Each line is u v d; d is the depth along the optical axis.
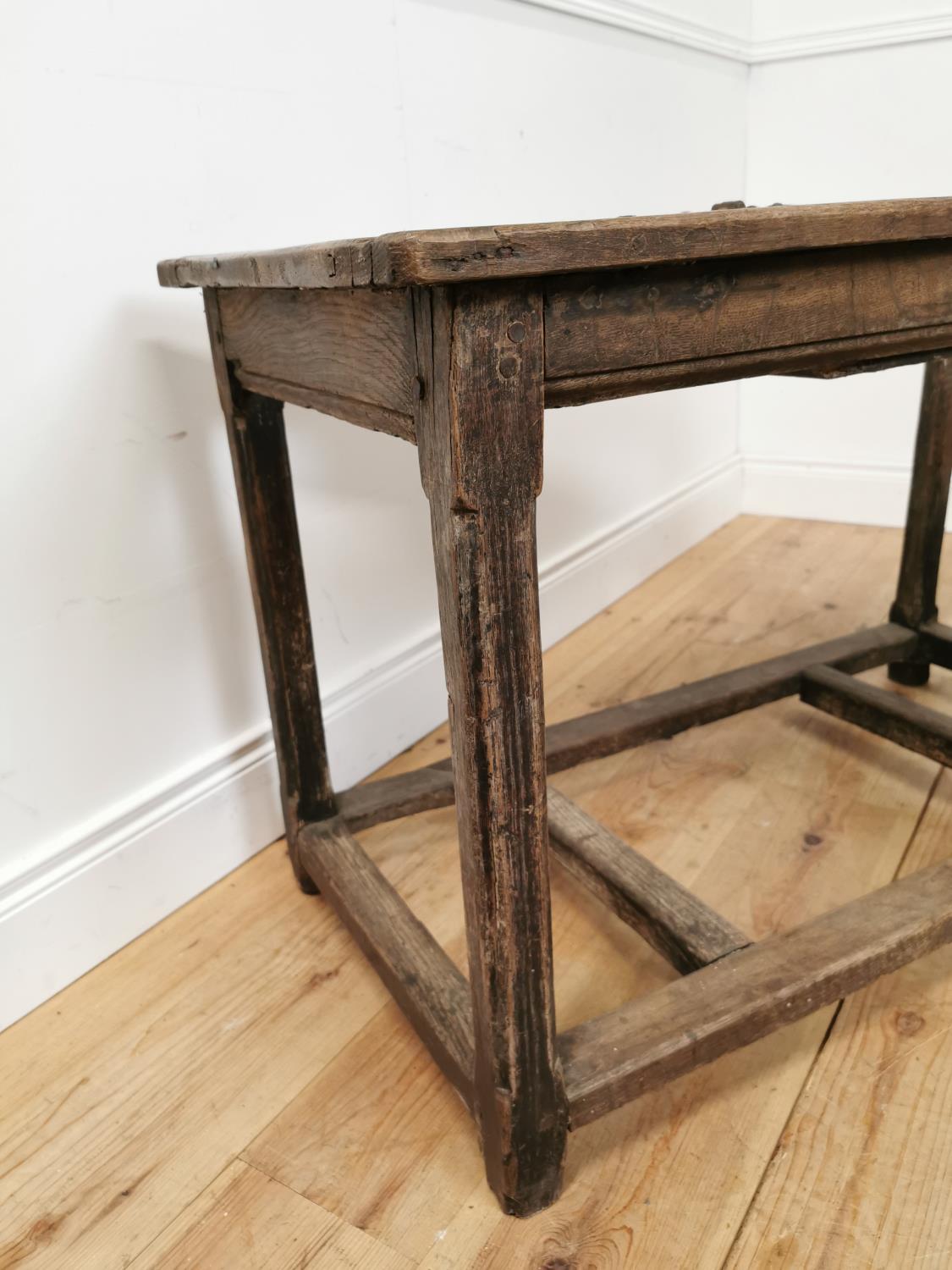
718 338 0.64
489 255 0.50
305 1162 0.84
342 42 1.22
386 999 1.03
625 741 1.32
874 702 1.33
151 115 1.03
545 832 0.68
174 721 1.17
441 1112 0.88
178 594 1.15
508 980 0.69
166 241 1.07
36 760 1.03
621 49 1.76
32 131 0.93
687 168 2.05
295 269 0.62
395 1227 0.77
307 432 1.28
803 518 2.51
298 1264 0.75
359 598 1.41
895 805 1.29
